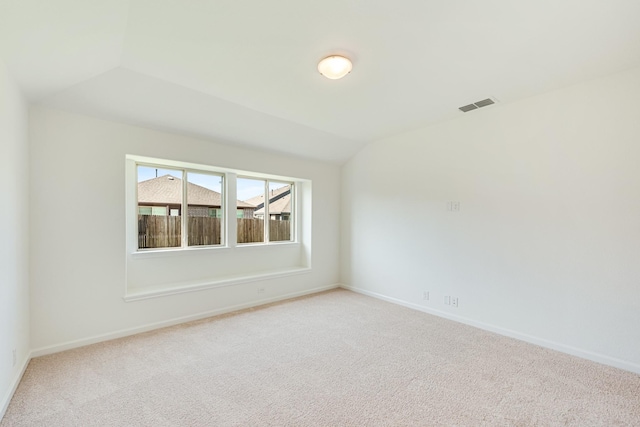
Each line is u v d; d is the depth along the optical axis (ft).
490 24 6.54
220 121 11.21
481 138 11.22
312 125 12.62
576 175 9.04
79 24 5.70
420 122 12.44
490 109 10.95
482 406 6.52
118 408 6.30
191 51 7.46
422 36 6.98
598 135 8.65
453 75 8.70
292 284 15.28
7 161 6.37
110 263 9.78
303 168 15.74
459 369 8.11
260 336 10.21
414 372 7.93
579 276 8.99
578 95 9.02
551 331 9.50
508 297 10.48
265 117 11.55
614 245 8.40
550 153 9.54
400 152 14.05
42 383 7.16
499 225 10.72
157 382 7.31
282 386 7.23
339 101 10.41
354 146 15.49
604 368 8.23
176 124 10.79
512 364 8.41
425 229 13.05
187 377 7.56
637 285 8.05
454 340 10.03
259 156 13.99
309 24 6.56
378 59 7.91
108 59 7.51
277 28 6.68
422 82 9.09
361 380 7.54
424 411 6.34
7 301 6.41
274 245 15.83
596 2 5.83
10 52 5.73
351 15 6.31
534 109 9.88
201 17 6.26
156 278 11.94
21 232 7.56
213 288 12.34
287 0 5.86
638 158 8.03
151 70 8.27
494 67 8.25
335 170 17.16
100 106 9.16
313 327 11.11
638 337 8.02
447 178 12.27
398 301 14.11
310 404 6.54
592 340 8.74
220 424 5.87
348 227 16.90
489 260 10.98
